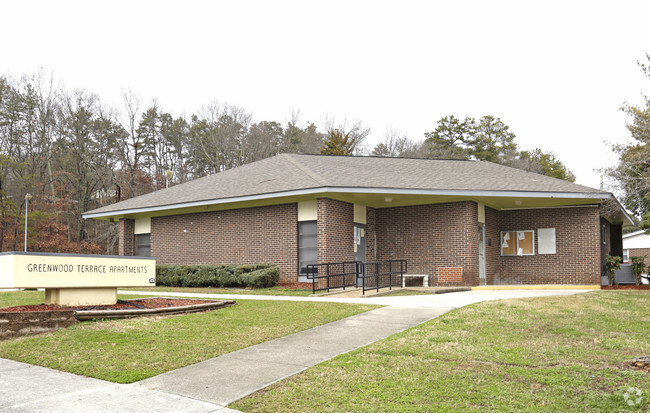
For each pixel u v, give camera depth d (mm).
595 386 6227
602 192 19062
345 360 7777
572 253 20969
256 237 20719
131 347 8812
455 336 9211
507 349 8172
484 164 25188
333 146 57250
